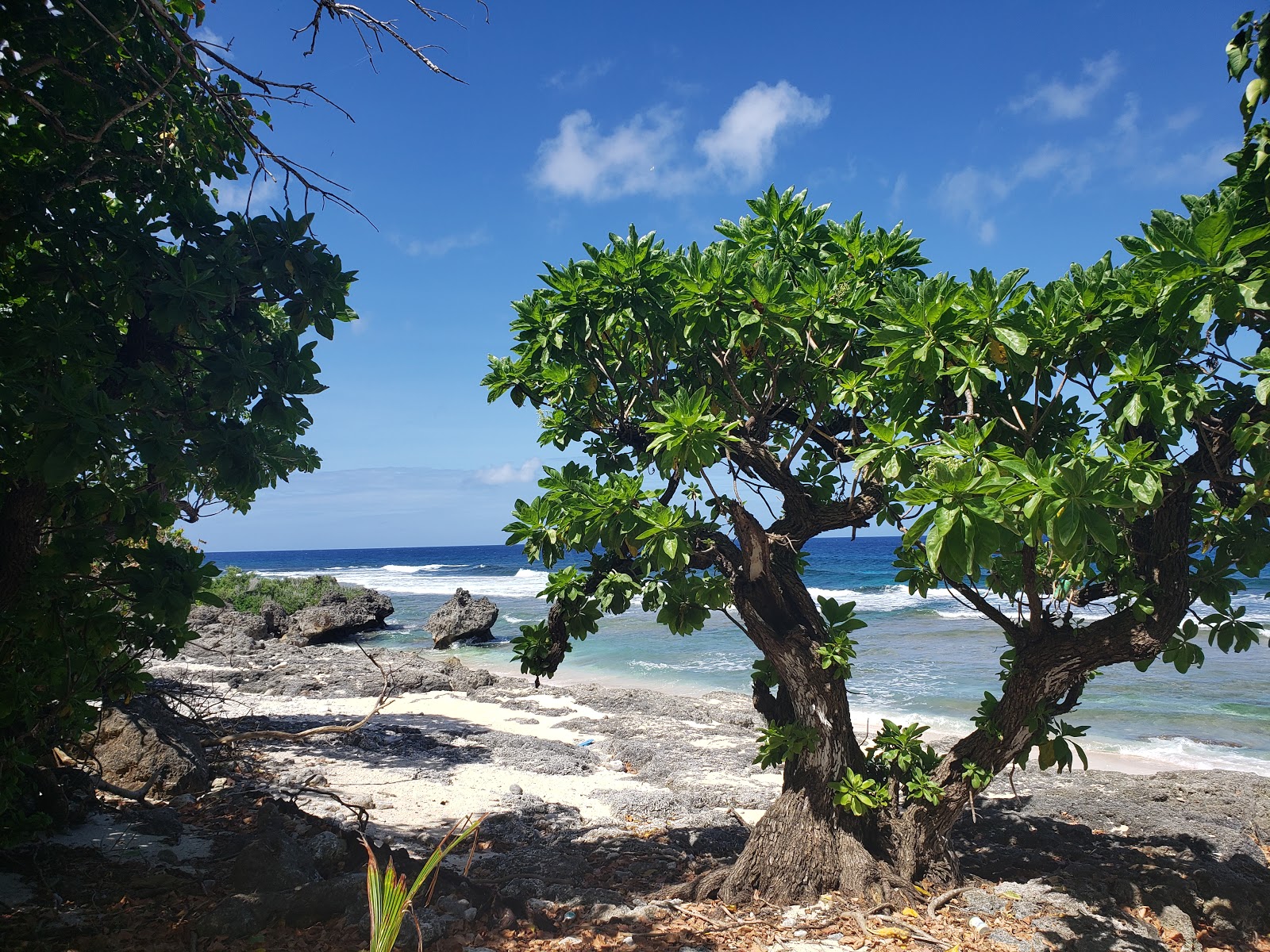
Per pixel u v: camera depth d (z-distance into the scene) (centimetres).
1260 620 2995
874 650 2691
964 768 642
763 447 681
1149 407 485
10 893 580
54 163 596
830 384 629
